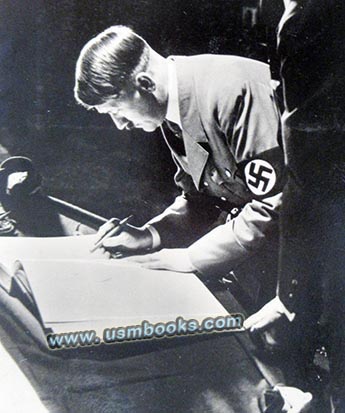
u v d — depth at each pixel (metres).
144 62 1.93
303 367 2.19
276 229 2.10
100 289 1.99
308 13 2.01
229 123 2.00
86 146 1.93
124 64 1.91
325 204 2.13
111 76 1.91
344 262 2.18
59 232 1.95
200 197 2.03
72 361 1.99
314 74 2.04
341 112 2.08
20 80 1.87
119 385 2.03
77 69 1.89
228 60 1.98
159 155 1.98
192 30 1.94
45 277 1.95
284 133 2.05
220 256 2.06
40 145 1.91
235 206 2.06
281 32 2.00
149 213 2.00
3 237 1.92
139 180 1.98
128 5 1.89
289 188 2.08
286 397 2.17
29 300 1.95
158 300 2.03
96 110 1.92
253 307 2.11
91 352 2.00
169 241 2.02
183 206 2.02
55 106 1.90
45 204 1.93
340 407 2.23
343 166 2.12
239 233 2.07
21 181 1.91
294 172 2.08
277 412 2.16
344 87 2.07
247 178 2.05
